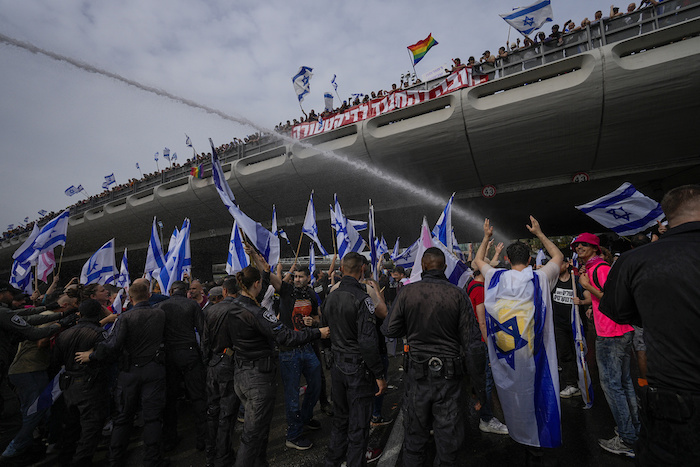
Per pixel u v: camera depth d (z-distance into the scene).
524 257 2.77
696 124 10.06
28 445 3.62
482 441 3.45
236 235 5.39
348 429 2.84
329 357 2.92
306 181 16.81
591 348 6.63
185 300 3.94
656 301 1.49
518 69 11.42
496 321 2.68
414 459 2.44
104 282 5.79
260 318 2.78
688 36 9.16
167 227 24.81
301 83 15.89
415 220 18.52
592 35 10.32
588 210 4.82
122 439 3.11
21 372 3.65
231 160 19.25
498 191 14.41
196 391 3.75
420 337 2.52
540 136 11.60
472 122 12.09
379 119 13.85
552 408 2.49
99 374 3.35
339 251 5.71
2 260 39.06
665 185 12.77
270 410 2.82
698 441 1.31
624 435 3.00
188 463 3.46
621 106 10.12
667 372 1.43
